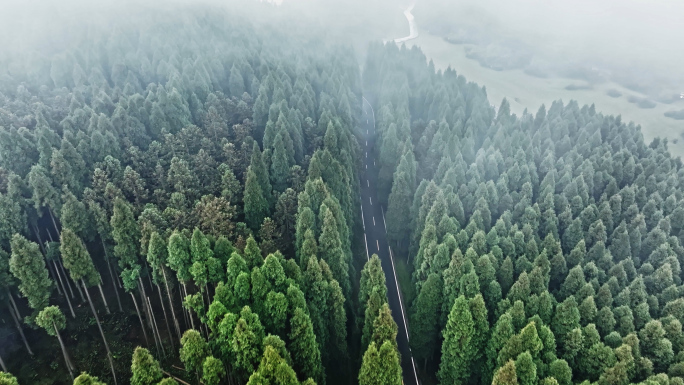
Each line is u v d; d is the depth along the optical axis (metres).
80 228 68.88
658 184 98.38
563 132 127.81
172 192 83.75
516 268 69.44
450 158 105.25
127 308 71.56
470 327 55.38
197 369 48.19
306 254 67.00
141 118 105.00
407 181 99.75
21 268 56.44
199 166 89.94
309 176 88.12
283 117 106.88
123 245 64.69
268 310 54.16
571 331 54.81
